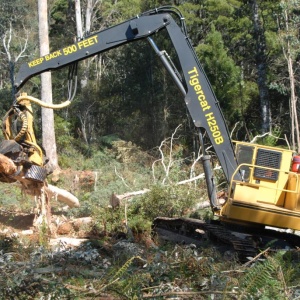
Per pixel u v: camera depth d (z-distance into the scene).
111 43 11.40
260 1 29.88
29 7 51.81
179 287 6.84
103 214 12.93
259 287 6.11
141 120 33.50
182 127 31.33
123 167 23.88
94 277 7.68
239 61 32.78
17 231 12.30
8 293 6.25
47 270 7.48
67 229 12.70
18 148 11.00
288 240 10.84
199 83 11.09
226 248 10.77
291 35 27.55
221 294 6.27
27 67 11.52
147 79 34.22
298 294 6.79
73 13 45.59
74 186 20.20
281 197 10.56
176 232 12.25
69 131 34.06
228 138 10.96
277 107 31.94
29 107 11.47
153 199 13.52
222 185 15.81
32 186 11.64
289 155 10.64
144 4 37.34
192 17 30.81
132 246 9.59
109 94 35.97
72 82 11.59
